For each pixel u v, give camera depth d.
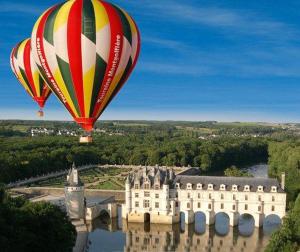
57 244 169.88
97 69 136.25
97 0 135.88
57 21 134.12
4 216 160.88
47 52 137.25
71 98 141.50
